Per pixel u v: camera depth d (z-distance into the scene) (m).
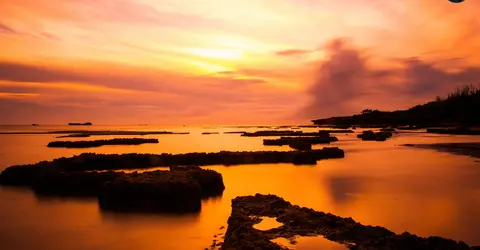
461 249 9.96
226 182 23.94
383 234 11.20
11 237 13.73
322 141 58.06
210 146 54.59
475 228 13.80
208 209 17.27
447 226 14.05
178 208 17.31
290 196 19.45
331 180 24.28
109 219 15.84
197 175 20.67
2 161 36.19
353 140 63.66
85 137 79.62
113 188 17.98
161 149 49.94
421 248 10.02
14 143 60.19
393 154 40.31
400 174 26.50
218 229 14.32
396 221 14.71
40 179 22.08
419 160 34.69
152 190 17.64
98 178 21.67
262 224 12.45
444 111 147.38
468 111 132.12
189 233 13.85
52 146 53.78
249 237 11.06
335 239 11.01
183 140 70.25
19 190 22.27
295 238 11.12
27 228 14.77
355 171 28.27
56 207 18.08
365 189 21.14
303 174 27.02
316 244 10.67
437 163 32.47
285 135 81.50
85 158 30.75
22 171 24.59
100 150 48.31
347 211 16.23
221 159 34.03
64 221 15.67
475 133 80.00
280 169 29.81
